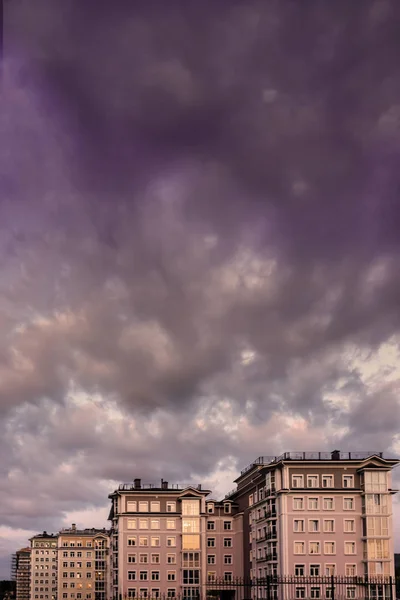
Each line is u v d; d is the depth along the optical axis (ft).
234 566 488.85
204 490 488.44
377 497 407.23
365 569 397.80
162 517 479.00
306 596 395.55
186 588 468.34
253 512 458.91
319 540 402.31
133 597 464.65
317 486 411.95
